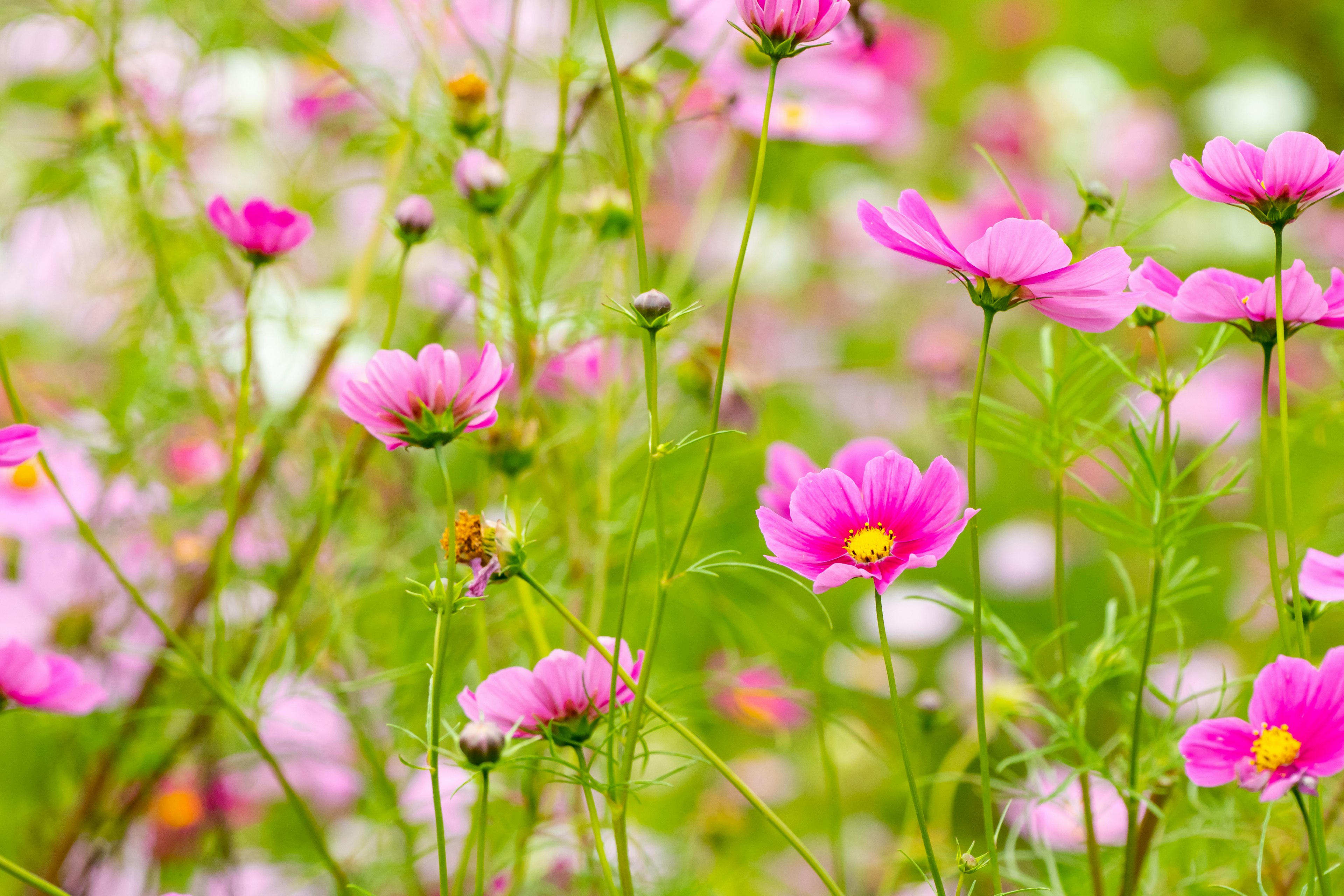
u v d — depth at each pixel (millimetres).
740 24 2666
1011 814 2768
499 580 2275
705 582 2635
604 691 2275
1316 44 5465
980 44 5754
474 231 2545
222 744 2639
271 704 2508
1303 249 4441
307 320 2771
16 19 2742
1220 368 3795
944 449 4078
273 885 2639
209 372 2654
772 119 2795
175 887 2650
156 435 2664
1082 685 2395
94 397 2910
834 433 4254
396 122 2580
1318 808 2248
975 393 2238
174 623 2648
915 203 2256
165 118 2875
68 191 2711
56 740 2654
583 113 2537
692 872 2645
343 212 3428
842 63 3053
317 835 2414
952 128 5391
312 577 2574
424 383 2260
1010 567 3938
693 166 3955
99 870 2623
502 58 2758
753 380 2730
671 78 2684
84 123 2648
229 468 2619
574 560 2576
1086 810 2361
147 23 2959
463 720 2537
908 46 4844
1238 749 2227
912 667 3510
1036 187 4531
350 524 2627
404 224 2408
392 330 2414
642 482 2664
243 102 3250
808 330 4312
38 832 2629
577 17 2533
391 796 2541
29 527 2633
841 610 3537
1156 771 2387
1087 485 2389
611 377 2580
